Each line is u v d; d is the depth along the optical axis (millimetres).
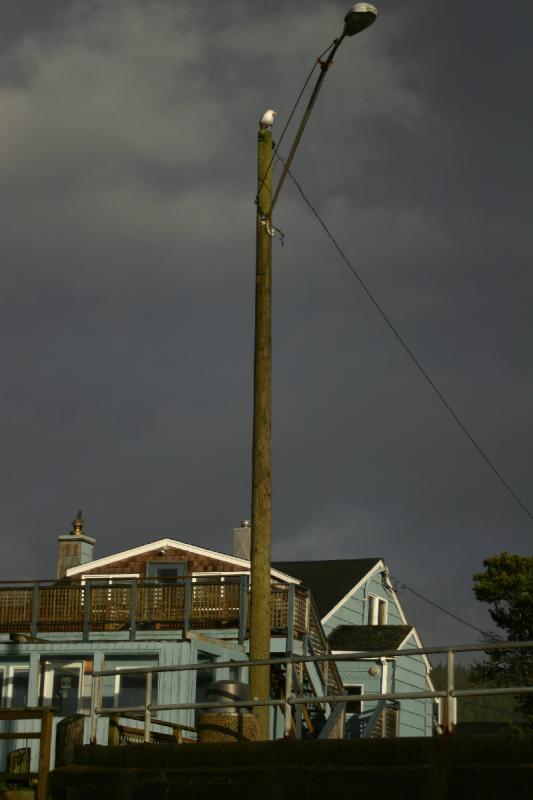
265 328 22141
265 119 22797
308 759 16984
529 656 51031
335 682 37562
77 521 49219
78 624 33812
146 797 18141
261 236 22531
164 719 31047
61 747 19578
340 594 51188
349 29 20359
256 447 21547
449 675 16156
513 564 52688
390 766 16328
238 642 33375
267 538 21109
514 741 15539
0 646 32500
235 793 17375
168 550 46812
